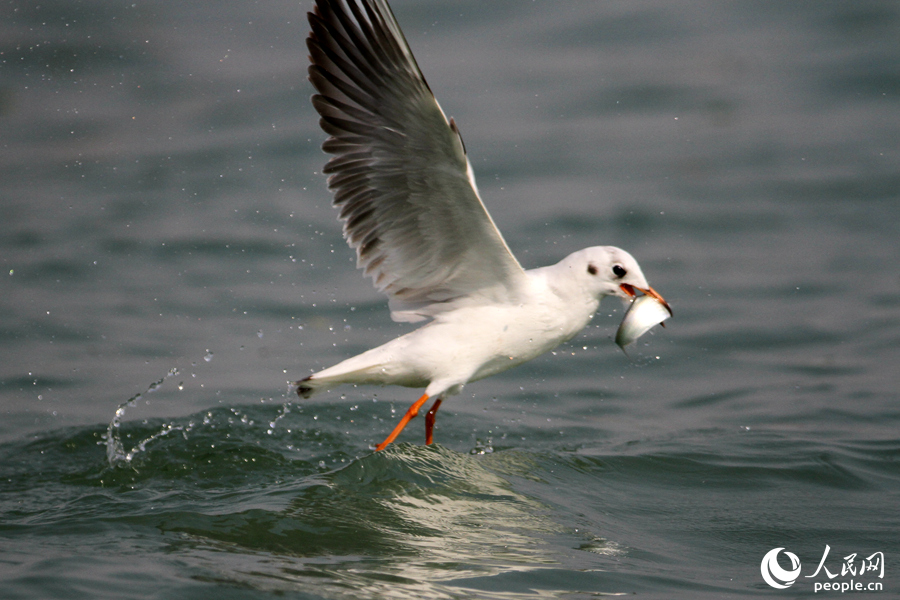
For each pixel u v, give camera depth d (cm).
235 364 1322
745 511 878
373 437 1093
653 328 1494
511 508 862
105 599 621
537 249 1686
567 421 1182
